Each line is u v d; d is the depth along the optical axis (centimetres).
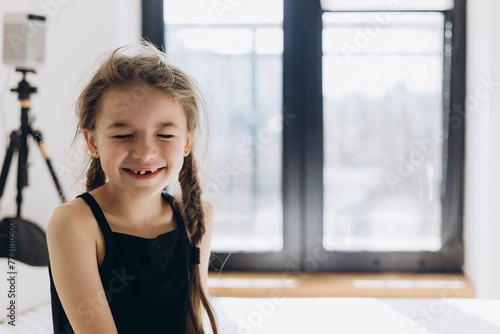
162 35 260
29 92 200
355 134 262
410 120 260
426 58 256
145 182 83
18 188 198
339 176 264
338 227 266
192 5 259
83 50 227
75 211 83
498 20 225
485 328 167
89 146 91
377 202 264
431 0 252
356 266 266
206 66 261
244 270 266
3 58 196
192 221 98
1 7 211
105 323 82
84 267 82
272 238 267
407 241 265
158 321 89
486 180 230
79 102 93
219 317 179
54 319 89
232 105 262
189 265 97
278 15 258
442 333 164
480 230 238
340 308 191
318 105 261
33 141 215
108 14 228
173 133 86
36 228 196
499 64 226
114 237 85
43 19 200
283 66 259
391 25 256
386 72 258
